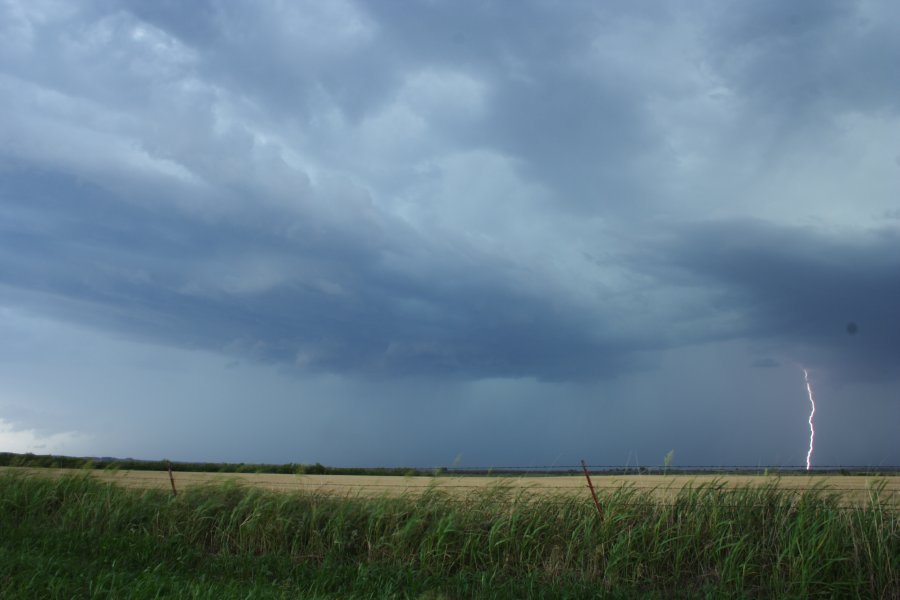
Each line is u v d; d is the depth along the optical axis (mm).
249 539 11914
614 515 10430
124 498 13859
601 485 12648
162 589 8641
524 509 11008
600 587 9195
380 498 12227
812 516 9648
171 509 13039
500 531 10703
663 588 9500
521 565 10281
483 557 10477
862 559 8961
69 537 11938
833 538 9070
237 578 9945
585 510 10875
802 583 8500
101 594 8227
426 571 10148
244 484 14094
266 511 12219
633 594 9031
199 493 13461
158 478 19078
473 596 9023
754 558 9430
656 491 11461
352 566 10414
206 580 9547
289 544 11891
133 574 9461
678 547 9766
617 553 9742
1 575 8633
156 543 11609
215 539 12344
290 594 8938
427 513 11469
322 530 11734
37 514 14547
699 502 10438
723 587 8906
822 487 10453
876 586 8711
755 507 10148
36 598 7902
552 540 10625
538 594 8992
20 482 15445
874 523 9258
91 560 10617
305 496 13086
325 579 9680
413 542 11055
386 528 11445
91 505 13727
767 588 9039
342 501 12484
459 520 10992
